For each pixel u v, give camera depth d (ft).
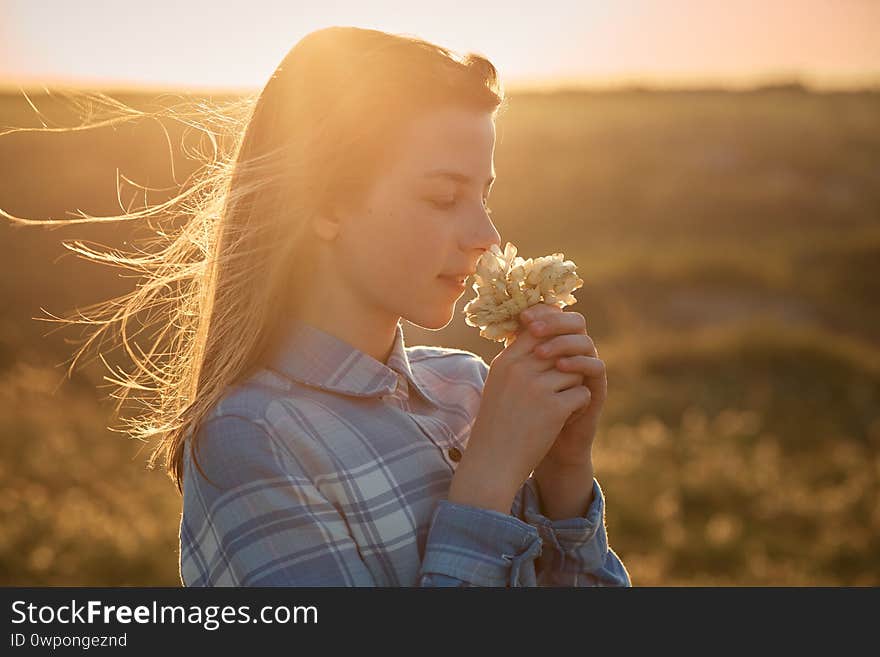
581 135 164.45
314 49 6.42
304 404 6.17
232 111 7.58
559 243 122.11
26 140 110.01
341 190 6.15
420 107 6.07
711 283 95.50
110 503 39.37
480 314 6.38
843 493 46.50
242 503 5.81
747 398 61.93
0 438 45.78
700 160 156.66
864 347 76.64
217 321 6.53
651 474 47.34
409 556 6.08
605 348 73.36
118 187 8.55
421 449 6.43
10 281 83.15
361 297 6.47
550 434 6.20
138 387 7.76
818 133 169.17
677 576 36.96
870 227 131.54
